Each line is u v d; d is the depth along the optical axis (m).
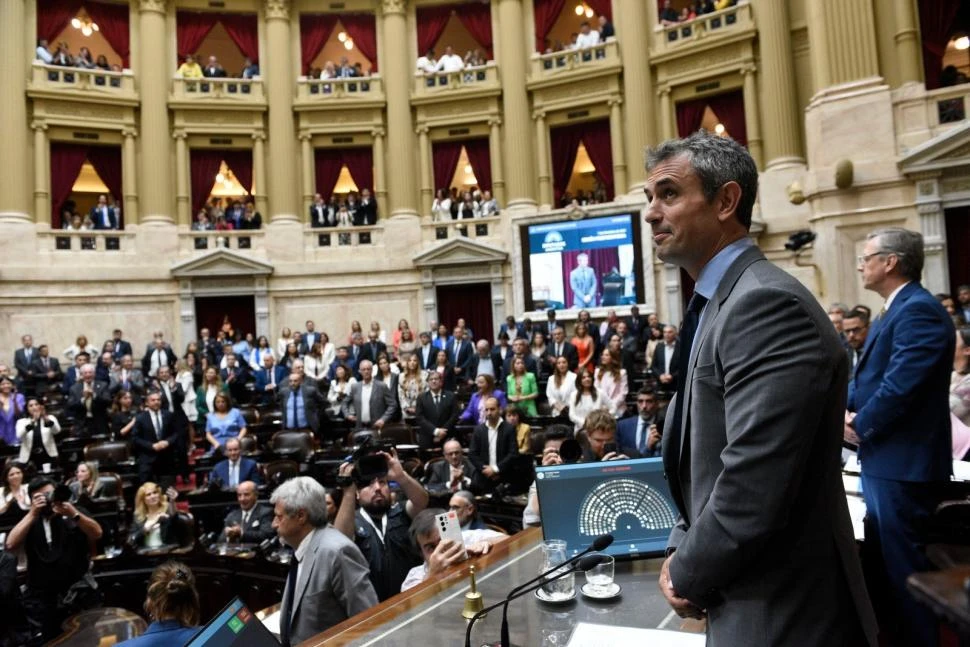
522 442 7.00
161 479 7.25
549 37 18.81
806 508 1.32
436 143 17.48
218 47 19.05
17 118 14.99
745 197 1.50
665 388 9.08
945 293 9.00
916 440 2.38
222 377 12.32
